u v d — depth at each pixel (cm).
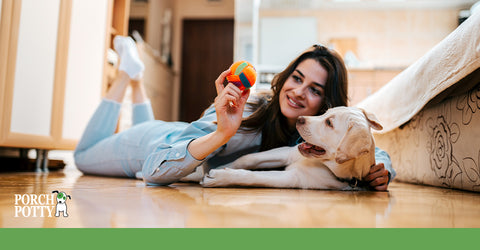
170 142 129
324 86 120
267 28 491
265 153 120
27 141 182
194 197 84
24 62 179
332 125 100
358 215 63
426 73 125
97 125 177
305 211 66
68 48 216
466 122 116
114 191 96
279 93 127
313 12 491
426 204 81
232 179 107
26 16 178
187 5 612
